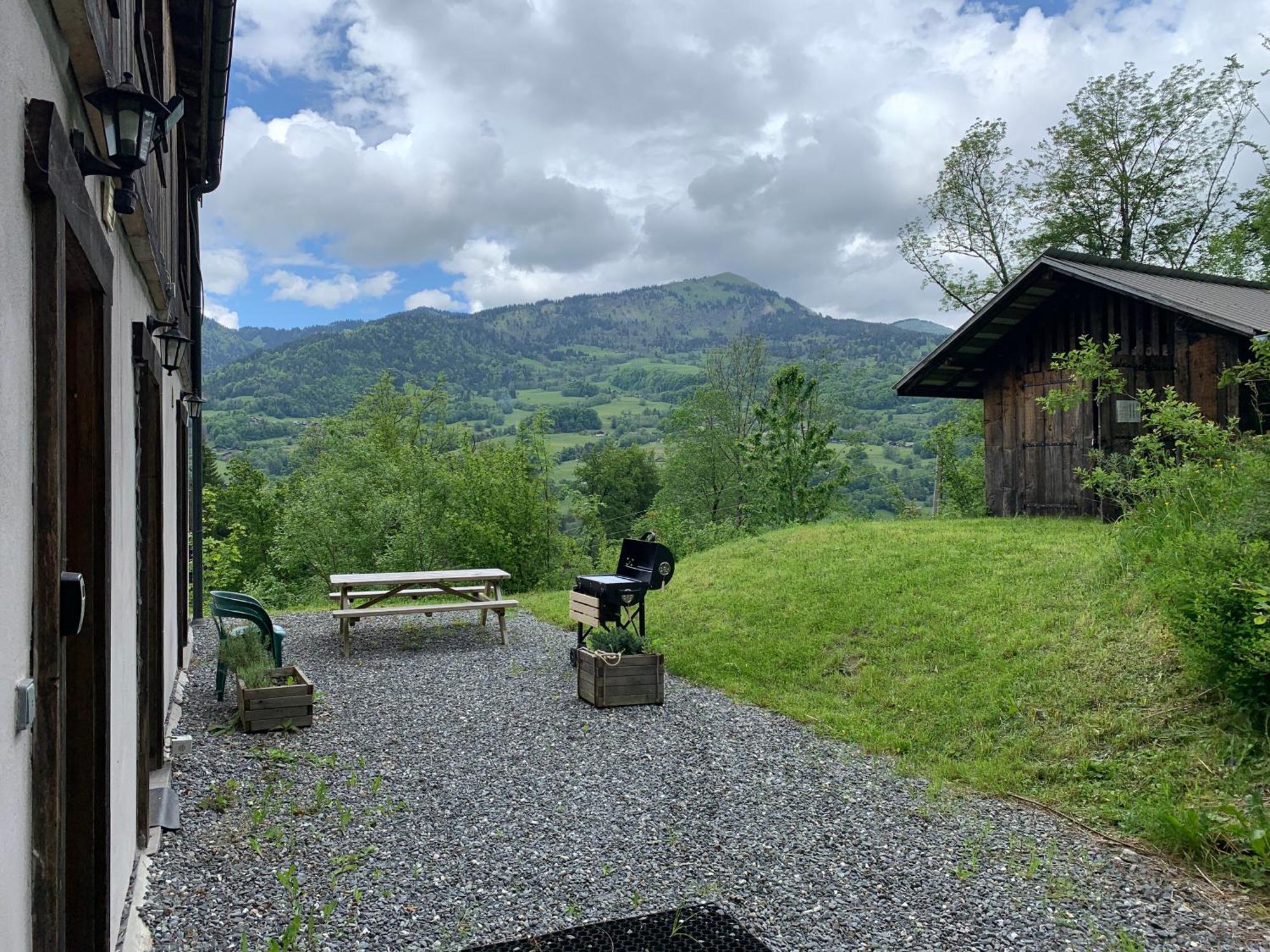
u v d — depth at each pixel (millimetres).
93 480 2697
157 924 3211
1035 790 4895
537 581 18078
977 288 25844
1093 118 23422
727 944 3178
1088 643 6328
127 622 3467
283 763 5223
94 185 2734
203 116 7492
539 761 5422
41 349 1874
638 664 6832
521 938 3186
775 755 5613
